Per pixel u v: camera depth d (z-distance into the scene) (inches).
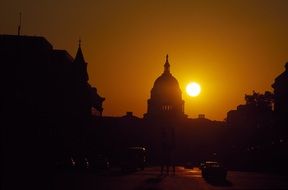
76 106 7623.0
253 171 6437.0
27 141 4687.5
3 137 4370.1
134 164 5954.7
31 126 4877.0
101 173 4815.5
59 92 6348.4
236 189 2933.1
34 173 3735.2
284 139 7032.5
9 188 2379.4
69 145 6658.5
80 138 7440.9
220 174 4099.4
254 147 7834.6
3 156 4195.4
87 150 7834.6
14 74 5147.6
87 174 4394.7
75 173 4421.8
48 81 5644.7
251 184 3417.8
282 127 7450.8
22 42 5374.0
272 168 6294.3
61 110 6358.3
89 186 2861.7
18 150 4439.0
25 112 4835.1
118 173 4992.6
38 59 5369.1
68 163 5231.3
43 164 4867.1
